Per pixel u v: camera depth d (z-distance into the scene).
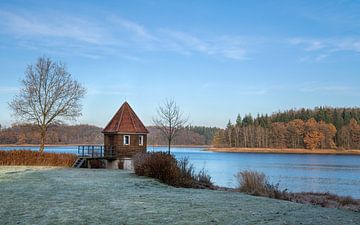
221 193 21.19
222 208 14.90
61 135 106.06
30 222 11.69
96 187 21.25
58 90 54.47
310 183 43.28
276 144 158.88
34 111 53.44
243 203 16.78
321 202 23.50
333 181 45.69
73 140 123.19
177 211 13.89
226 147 173.12
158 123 62.44
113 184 22.98
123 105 50.97
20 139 80.38
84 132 127.62
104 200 16.34
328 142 143.62
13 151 43.59
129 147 48.41
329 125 145.25
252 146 168.00
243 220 12.53
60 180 24.88
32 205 14.68
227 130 176.88
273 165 76.00
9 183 22.58
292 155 129.62
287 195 24.27
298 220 12.89
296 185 41.25
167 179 25.39
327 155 128.75
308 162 88.62
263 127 172.12
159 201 16.42
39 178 26.05
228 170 60.12
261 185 24.02
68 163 44.97
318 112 166.88
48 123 54.25
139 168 29.88
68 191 19.19
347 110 164.38
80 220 12.07
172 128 53.12
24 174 29.33
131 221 12.03
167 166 26.30
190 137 195.25
